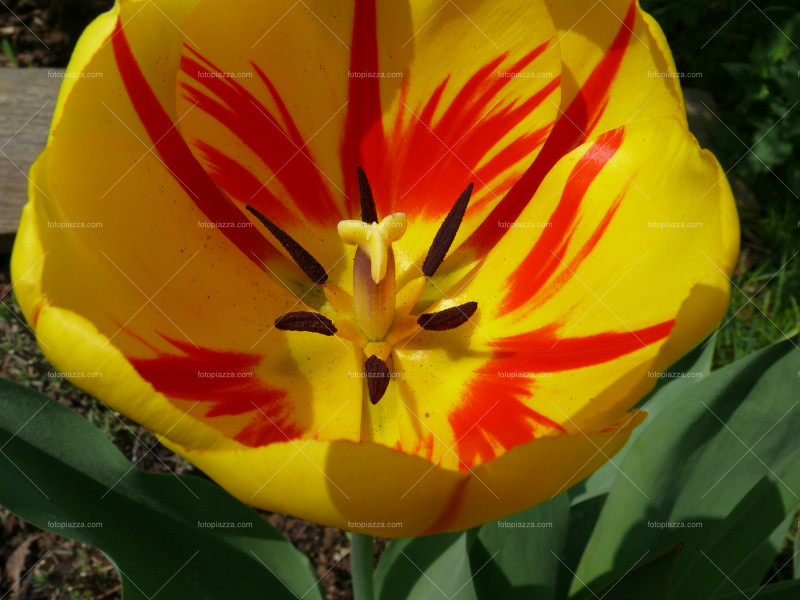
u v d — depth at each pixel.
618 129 0.10
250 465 0.08
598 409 0.09
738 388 0.11
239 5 0.10
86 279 0.09
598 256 0.10
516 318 0.11
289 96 0.11
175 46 0.10
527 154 0.11
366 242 0.10
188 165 0.11
